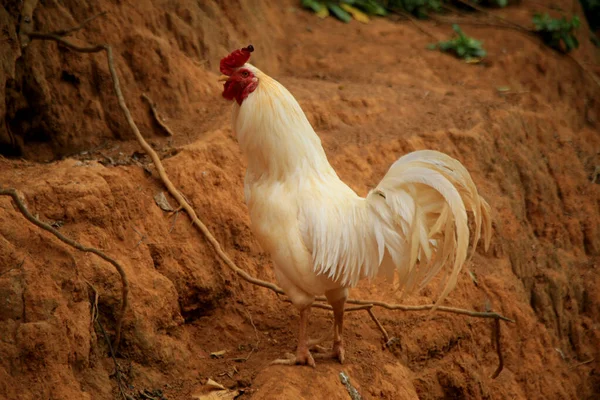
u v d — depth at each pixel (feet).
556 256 44.19
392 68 50.62
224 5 45.75
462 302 34.35
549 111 51.57
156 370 26.11
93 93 35.35
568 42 57.98
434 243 24.38
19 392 21.74
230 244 31.30
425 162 23.17
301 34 52.95
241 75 24.54
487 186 41.50
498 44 57.06
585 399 40.60
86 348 23.75
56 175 28.02
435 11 63.21
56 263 24.48
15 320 22.63
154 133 35.70
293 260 23.90
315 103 40.70
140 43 37.24
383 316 30.81
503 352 35.60
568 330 42.68
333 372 25.68
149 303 26.71
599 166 50.75
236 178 33.37
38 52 33.65
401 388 27.43
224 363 27.17
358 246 24.20
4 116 32.01
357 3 58.85
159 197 30.22
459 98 47.67
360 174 37.35
